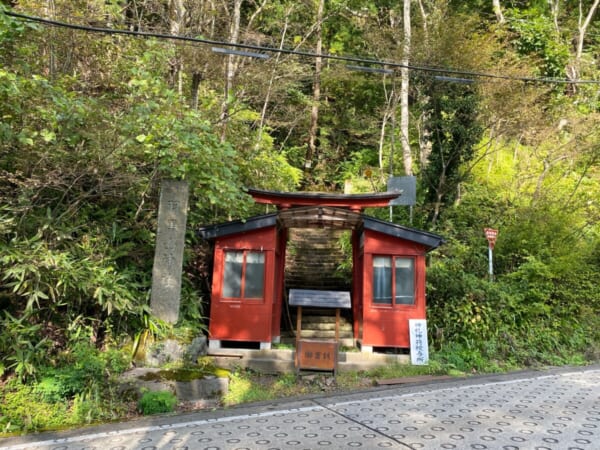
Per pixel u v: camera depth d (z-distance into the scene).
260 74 11.29
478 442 4.23
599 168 12.69
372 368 7.18
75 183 6.67
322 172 18.12
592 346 8.87
